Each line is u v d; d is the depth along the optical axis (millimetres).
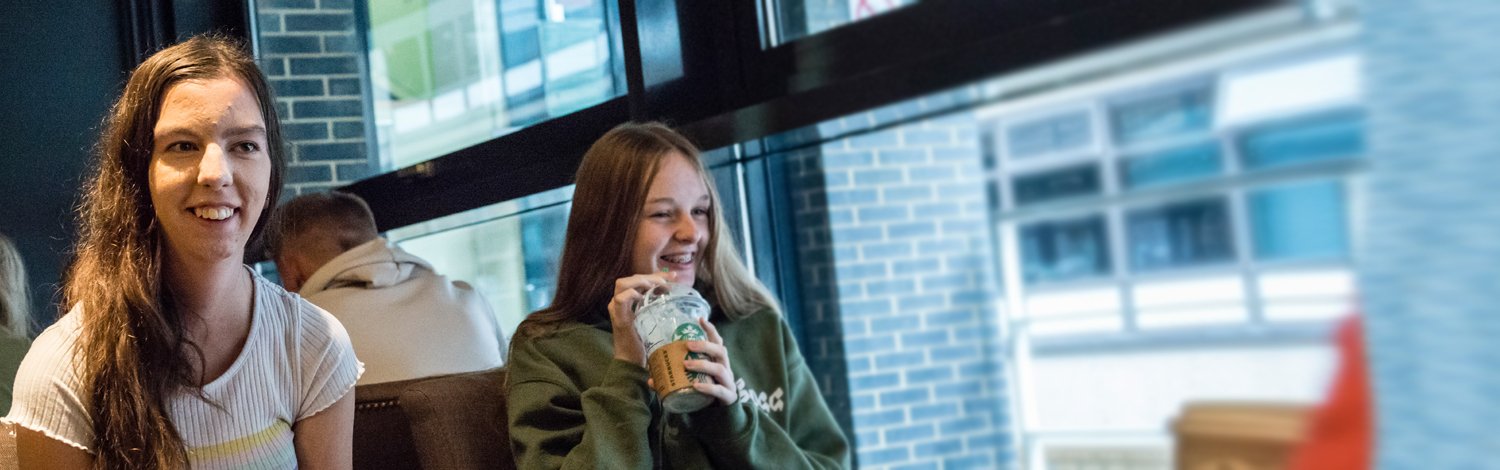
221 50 1653
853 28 2223
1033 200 3990
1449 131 1427
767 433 1842
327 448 1881
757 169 2787
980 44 1872
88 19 3908
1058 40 1767
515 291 3162
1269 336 3250
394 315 2668
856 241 3246
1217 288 3520
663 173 1938
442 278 2809
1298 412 1078
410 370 2635
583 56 2781
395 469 1992
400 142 3455
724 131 2318
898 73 2000
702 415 1761
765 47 2439
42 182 3826
